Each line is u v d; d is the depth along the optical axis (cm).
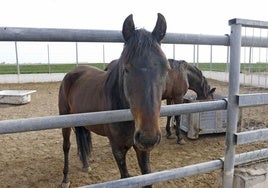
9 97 863
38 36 140
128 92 156
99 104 238
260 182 236
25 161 392
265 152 244
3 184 321
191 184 313
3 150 437
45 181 331
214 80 1612
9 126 135
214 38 191
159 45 161
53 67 2139
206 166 210
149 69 149
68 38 148
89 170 354
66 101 334
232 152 217
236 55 199
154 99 148
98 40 158
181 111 183
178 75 483
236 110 209
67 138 315
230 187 227
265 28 213
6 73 1694
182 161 390
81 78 312
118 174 348
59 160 398
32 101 927
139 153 220
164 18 166
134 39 155
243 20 195
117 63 208
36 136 516
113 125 210
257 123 398
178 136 475
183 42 181
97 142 484
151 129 144
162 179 188
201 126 492
